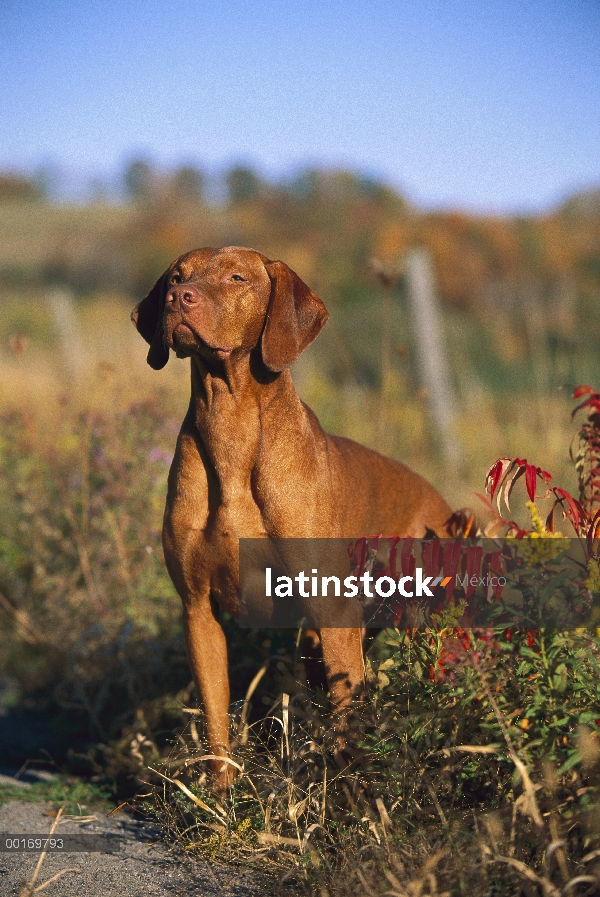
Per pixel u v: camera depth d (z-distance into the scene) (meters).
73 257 48.78
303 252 38.81
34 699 7.27
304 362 16.72
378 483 5.70
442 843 3.83
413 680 4.38
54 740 6.51
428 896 3.50
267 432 4.73
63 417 8.77
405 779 4.18
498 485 4.60
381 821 4.02
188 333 4.57
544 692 3.97
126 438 7.55
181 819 4.81
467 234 36.31
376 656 5.35
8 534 8.23
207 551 4.80
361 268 33.19
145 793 5.37
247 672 5.87
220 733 4.86
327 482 4.89
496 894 3.59
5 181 90.44
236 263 4.77
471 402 16.25
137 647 6.36
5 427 8.52
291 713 4.91
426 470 12.48
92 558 7.41
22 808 5.28
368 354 20.53
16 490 7.98
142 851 4.62
